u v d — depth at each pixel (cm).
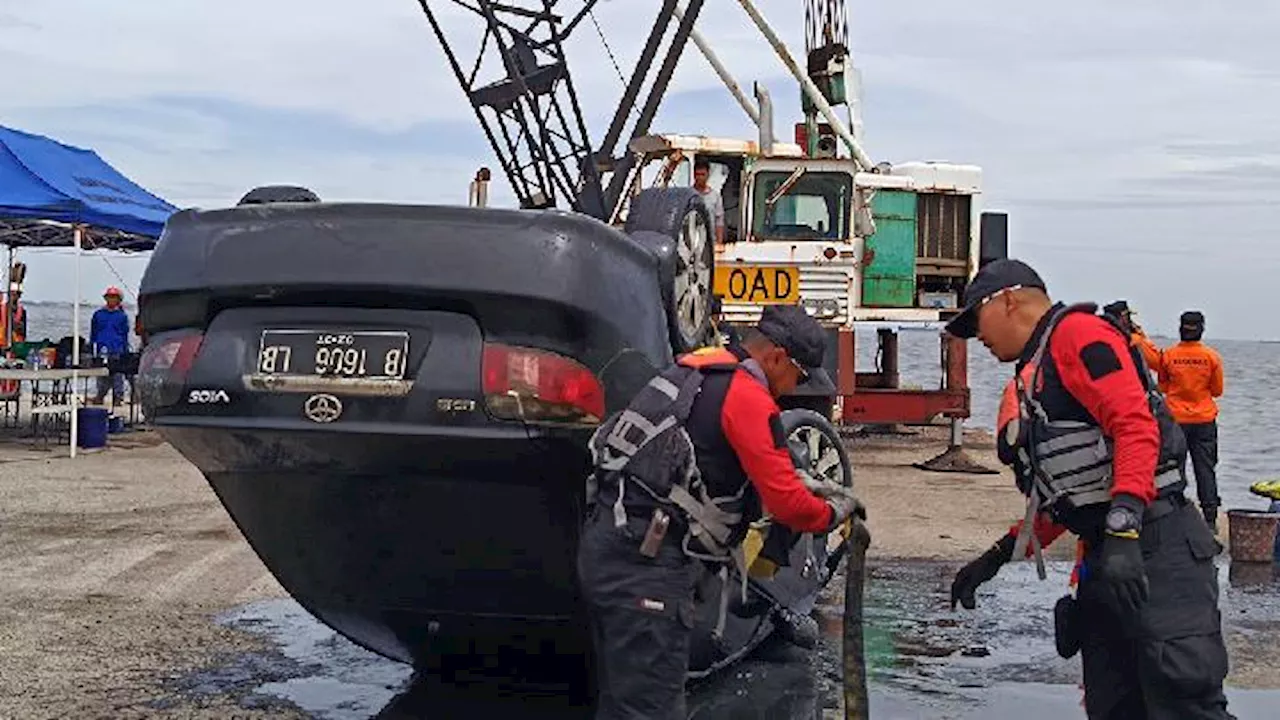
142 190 1706
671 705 399
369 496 455
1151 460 360
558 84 1303
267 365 441
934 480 1394
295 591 512
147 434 1770
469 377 427
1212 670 373
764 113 1380
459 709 520
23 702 520
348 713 513
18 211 1424
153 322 465
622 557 396
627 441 399
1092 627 404
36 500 1084
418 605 496
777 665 589
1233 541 920
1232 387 6688
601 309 436
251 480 465
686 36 1214
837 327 1381
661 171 1357
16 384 1855
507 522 454
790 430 640
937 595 774
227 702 527
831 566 693
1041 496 385
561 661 519
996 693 550
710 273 543
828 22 1970
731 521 401
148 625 655
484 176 730
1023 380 386
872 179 1689
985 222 1797
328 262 435
